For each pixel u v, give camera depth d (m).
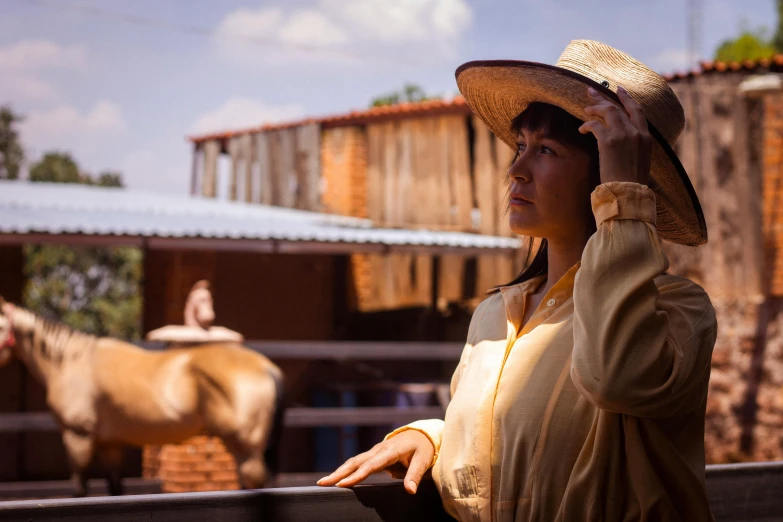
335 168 12.27
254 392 6.47
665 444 1.24
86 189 12.90
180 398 6.57
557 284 1.42
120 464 6.88
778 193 8.36
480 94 1.61
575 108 1.37
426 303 11.38
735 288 8.46
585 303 1.20
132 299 27.17
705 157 8.62
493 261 10.73
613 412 1.20
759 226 8.41
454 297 11.16
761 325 8.32
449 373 12.21
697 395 1.26
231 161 14.12
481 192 10.44
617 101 1.33
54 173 29.70
